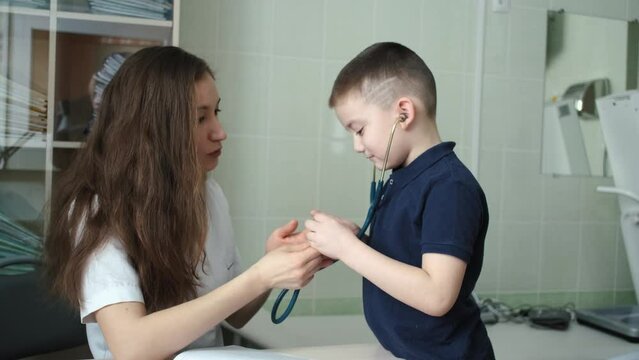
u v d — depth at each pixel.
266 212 1.97
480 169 2.03
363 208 2.07
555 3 2.06
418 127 1.02
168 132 1.04
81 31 1.64
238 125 1.94
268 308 1.97
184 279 1.04
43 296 1.27
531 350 1.55
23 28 1.61
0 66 1.60
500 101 2.04
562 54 2.08
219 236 1.27
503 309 1.94
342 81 1.07
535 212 2.08
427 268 0.89
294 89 1.98
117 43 1.72
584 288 2.14
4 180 1.67
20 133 1.63
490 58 2.02
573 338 1.69
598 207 2.14
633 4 2.13
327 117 2.02
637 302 2.03
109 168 1.02
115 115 1.05
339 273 2.04
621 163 1.92
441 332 0.97
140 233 0.99
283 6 1.96
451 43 2.13
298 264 0.96
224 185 1.93
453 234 0.90
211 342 1.18
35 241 1.64
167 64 1.06
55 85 1.67
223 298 0.94
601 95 2.11
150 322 0.91
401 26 2.08
